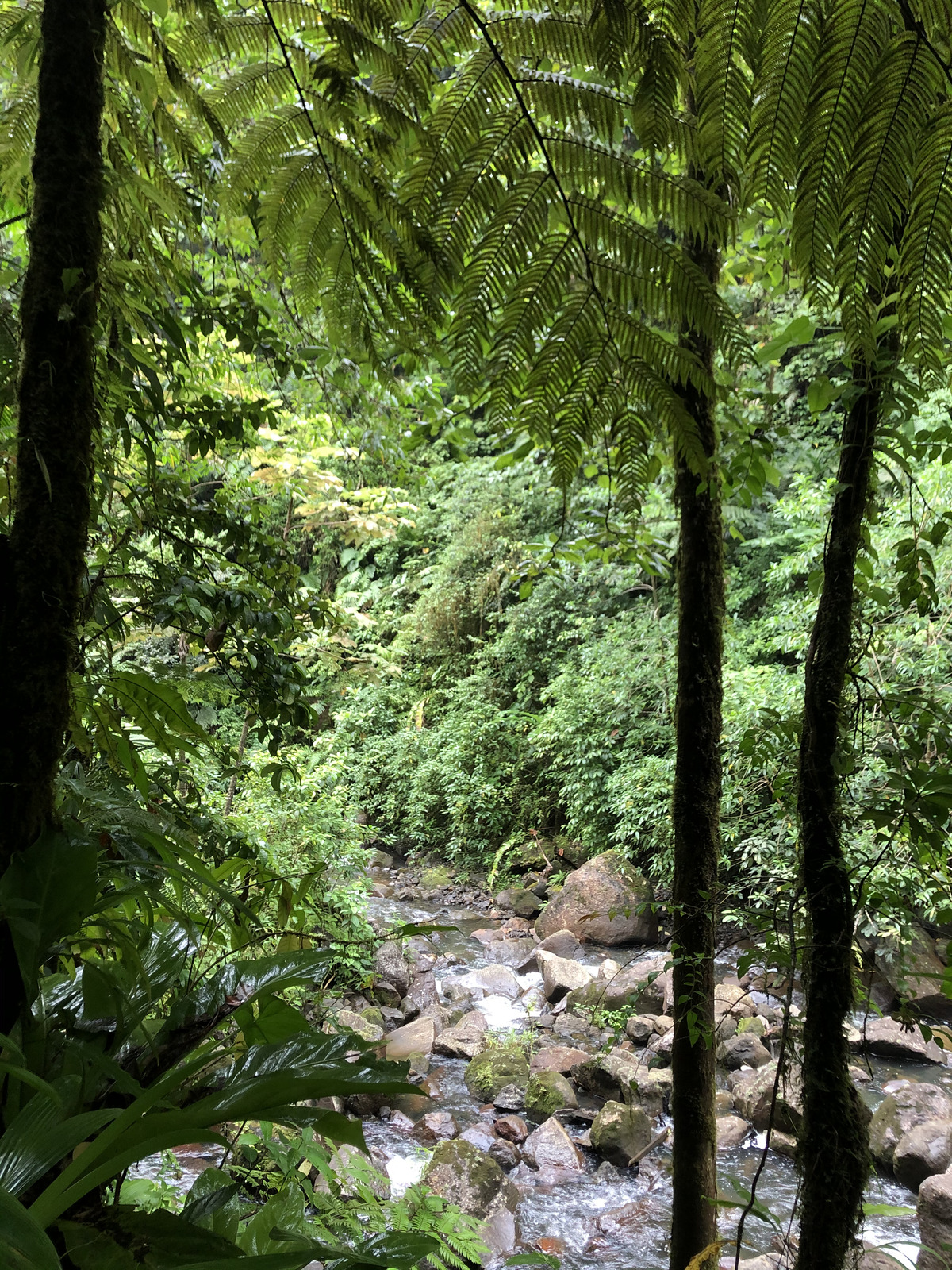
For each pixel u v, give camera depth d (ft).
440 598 34.35
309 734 7.71
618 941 23.12
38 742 2.99
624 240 3.31
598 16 2.98
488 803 30.01
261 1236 3.91
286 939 5.16
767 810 7.00
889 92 2.55
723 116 2.92
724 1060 15.96
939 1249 9.81
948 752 5.08
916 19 2.49
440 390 8.33
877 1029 15.74
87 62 3.16
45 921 2.95
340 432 11.18
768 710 6.22
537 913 26.45
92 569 6.10
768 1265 10.05
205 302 6.46
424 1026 17.78
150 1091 2.64
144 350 4.91
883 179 2.64
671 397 3.60
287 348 7.30
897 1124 12.82
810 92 2.67
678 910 6.18
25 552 3.00
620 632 26.58
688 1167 5.96
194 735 5.14
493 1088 15.55
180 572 6.38
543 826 30.27
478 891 28.91
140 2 3.81
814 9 2.59
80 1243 2.67
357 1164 7.00
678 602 6.45
